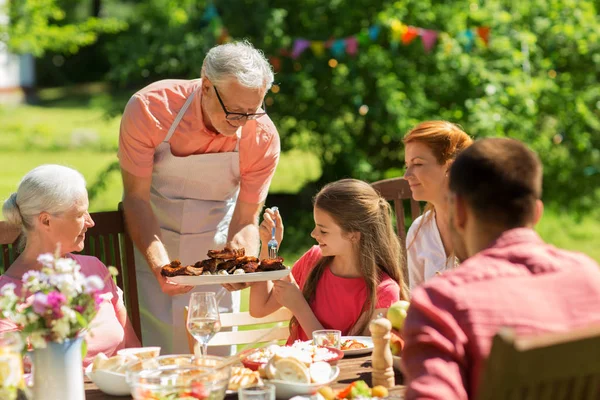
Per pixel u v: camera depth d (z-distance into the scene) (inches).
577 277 71.9
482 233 74.8
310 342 116.4
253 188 152.9
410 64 376.5
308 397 93.7
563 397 66.2
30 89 1051.3
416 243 144.3
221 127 139.5
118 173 550.0
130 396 99.8
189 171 148.5
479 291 70.1
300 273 145.9
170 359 100.5
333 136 377.1
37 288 88.7
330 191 135.1
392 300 132.0
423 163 135.7
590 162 408.8
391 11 359.9
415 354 69.6
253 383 97.0
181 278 125.2
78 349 90.2
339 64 373.7
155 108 143.3
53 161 600.4
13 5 434.6
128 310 145.3
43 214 119.2
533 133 378.9
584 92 394.0
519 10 381.4
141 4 394.0
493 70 371.9
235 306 155.6
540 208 76.6
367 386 93.4
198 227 151.9
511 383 61.7
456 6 370.9
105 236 144.6
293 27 384.8
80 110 902.4
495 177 73.4
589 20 383.2
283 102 382.0
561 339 62.4
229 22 378.3
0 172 547.2
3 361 82.7
